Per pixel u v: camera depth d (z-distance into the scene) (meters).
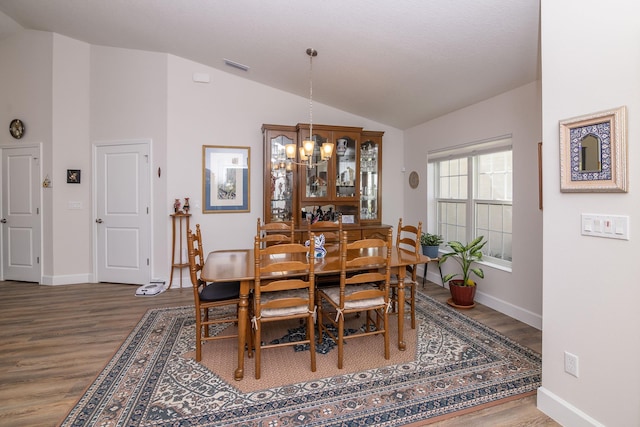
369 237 4.52
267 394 2.05
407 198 5.07
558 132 1.72
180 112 4.31
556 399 1.79
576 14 1.62
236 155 4.52
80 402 1.96
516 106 3.15
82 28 3.95
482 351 2.58
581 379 1.66
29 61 4.40
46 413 1.86
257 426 1.77
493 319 3.23
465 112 3.81
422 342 2.76
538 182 2.95
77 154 4.45
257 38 3.33
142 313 3.41
